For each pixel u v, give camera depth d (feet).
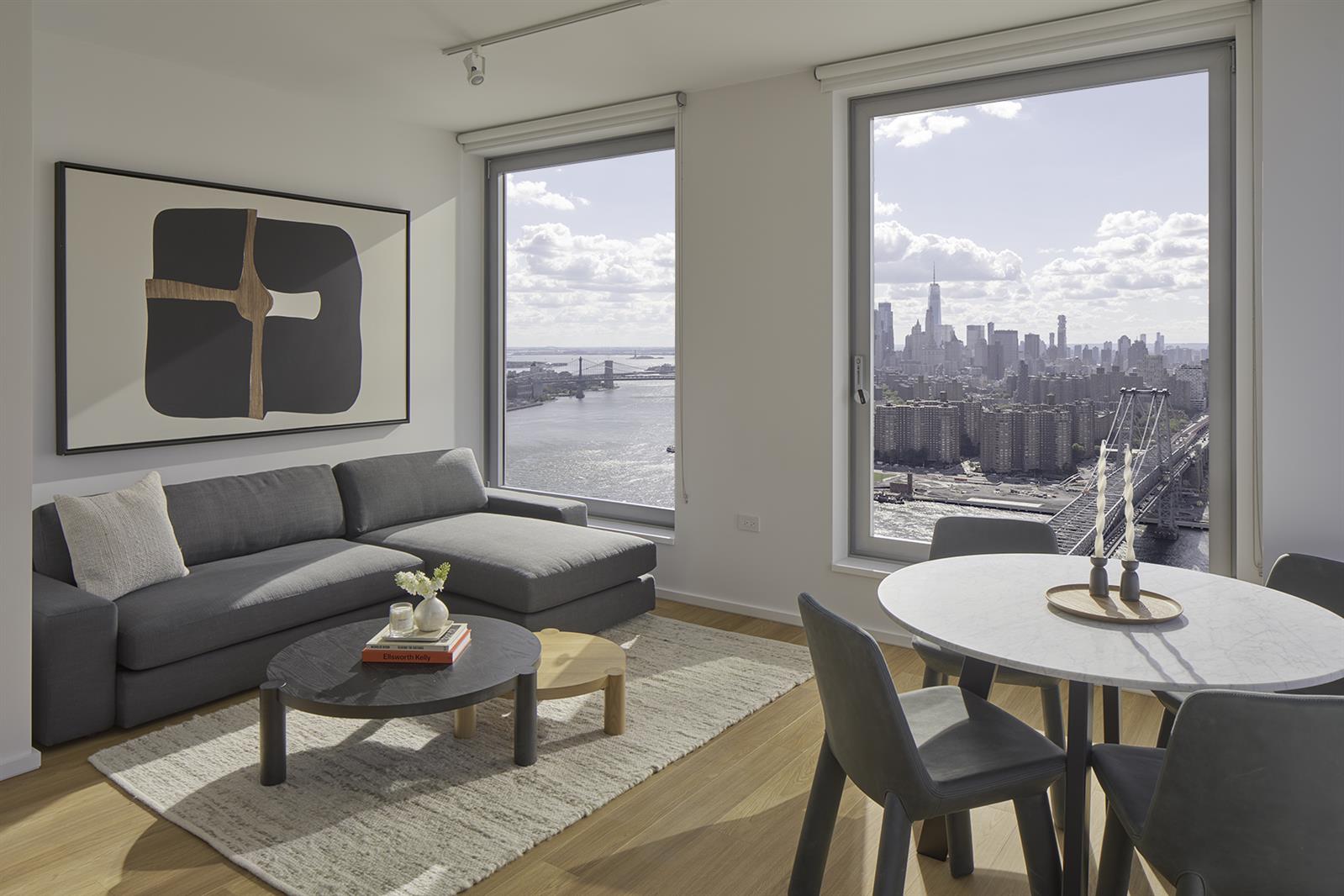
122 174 12.28
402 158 16.17
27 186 8.73
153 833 7.82
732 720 10.26
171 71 12.89
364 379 15.56
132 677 9.81
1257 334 10.36
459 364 17.46
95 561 10.51
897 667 12.13
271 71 13.35
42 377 11.75
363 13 11.10
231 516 12.60
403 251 16.11
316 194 14.82
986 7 10.92
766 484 14.24
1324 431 9.56
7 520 8.73
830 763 6.51
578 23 11.40
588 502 17.13
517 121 16.20
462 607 12.66
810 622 5.97
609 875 7.27
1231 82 10.92
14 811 8.16
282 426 14.40
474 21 11.39
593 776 8.87
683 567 15.25
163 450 13.07
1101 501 6.86
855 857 7.55
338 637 9.80
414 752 9.37
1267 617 6.38
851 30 11.71
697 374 14.85
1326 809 4.46
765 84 13.78
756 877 7.26
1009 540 9.30
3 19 8.50
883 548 13.79
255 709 10.56
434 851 7.49
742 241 14.20
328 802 8.31
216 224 13.41
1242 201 10.40
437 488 15.42
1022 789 5.91
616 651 10.33
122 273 12.38
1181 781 4.73
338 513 14.11
